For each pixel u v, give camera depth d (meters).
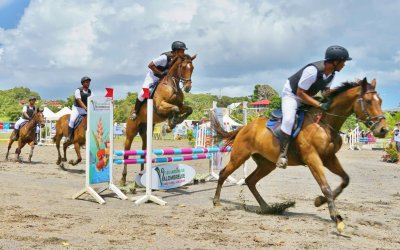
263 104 72.88
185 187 10.27
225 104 102.62
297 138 6.38
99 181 8.20
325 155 6.25
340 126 6.31
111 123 8.42
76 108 12.56
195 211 7.18
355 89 6.09
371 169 15.52
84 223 5.95
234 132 7.62
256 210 7.35
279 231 5.74
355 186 10.85
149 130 8.06
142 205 7.70
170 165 9.45
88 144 7.92
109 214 6.70
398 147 18.58
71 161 12.75
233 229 5.79
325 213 7.19
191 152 9.91
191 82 9.02
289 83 6.48
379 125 5.91
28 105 16.12
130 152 8.73
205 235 5.38
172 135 44.44
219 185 7.69
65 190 9.10
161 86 9.05
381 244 5.23
